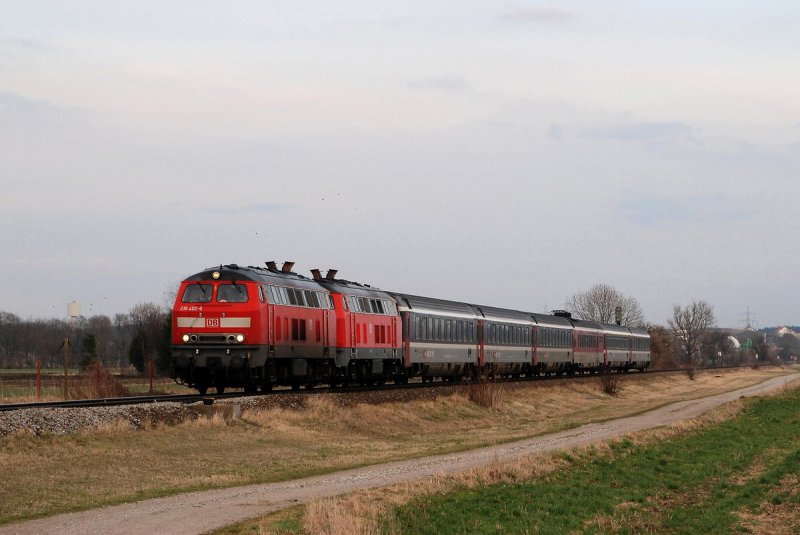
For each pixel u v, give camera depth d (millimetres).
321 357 48562
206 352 42062
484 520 24156
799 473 37750
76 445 29953
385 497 25297
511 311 80312
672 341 197500
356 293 53469
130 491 24641
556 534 23938
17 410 31312
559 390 76875
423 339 61375
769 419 61031
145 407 35688
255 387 44875
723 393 95250
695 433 51094
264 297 42781
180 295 42750
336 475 29656
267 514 21594
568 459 36625
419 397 55438
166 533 19312
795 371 172250
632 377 102312
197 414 37344
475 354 69625
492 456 36250
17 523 20281
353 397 48812
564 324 91562
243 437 36219
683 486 34438
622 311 189625
